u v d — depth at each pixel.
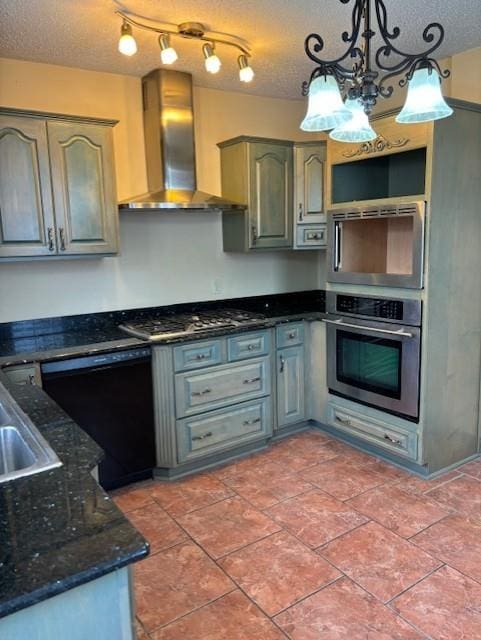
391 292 2.92
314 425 3.75
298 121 4.00
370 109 1.77
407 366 2.87
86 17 2.36
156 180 3.26
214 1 2.25
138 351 2.81
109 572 0.87
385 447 3.11
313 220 3.65
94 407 2.71
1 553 0.89
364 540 2.34
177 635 1.81
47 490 1.12
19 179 2.62
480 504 2.64
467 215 2.84
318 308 3.92
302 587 2.04
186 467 3.07
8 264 2.97
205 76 3.27
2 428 1.51
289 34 2.63
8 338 2.98
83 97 3.08
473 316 2.99
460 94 3.04
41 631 0.85
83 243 2.85
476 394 3.12
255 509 2.64
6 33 2.52
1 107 2.53
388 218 3.01
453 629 1.81
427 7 2.38
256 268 3.96
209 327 3.09
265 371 3.31
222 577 2.11
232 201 3.49
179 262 3.59
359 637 1.78
